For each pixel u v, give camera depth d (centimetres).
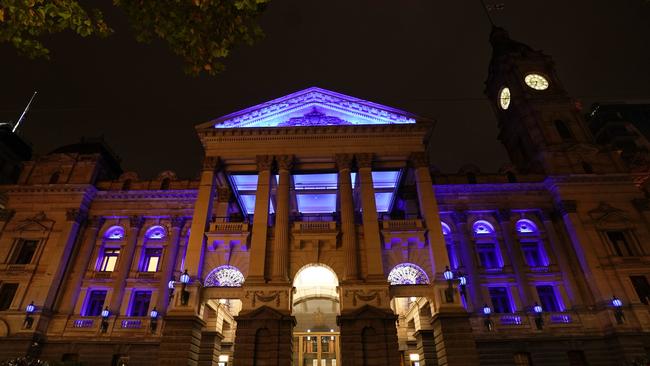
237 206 4175
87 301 3775
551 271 3775
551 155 4297
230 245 3203
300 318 4416
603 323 3434
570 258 3834
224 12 1295
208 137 3616
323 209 4500
